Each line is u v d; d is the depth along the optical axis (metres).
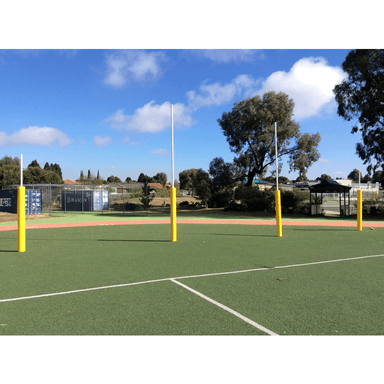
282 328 4.08
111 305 4.93
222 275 6.87
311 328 4.07
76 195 36.00
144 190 38.75
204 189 37.88
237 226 18.31
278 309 4.72
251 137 39.62
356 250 10.04
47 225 19.41
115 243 11.80
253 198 30.73
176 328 4.09
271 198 30.44
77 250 10.32
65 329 4.08
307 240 12.31
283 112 38.97
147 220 23.08
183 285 6.07
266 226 18.22
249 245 11.16
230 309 4.73
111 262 8.36
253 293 5.53
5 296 5.43
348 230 15.74
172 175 12.25
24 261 8.58
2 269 7.59
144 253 9.68
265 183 51.56
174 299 5.21
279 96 39.25
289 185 52.69
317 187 26.00
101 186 37.59
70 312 4.64
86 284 6.18
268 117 38.28
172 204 12.16
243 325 4.17
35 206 29.97
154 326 4.15
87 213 31.42
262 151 39.81
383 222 19.98
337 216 26.00
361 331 3.98
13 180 72.00
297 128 39.78
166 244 11.50
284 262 8.24
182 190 90.12
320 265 7.86
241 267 7.67
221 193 37.84
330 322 4.24
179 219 23.83
